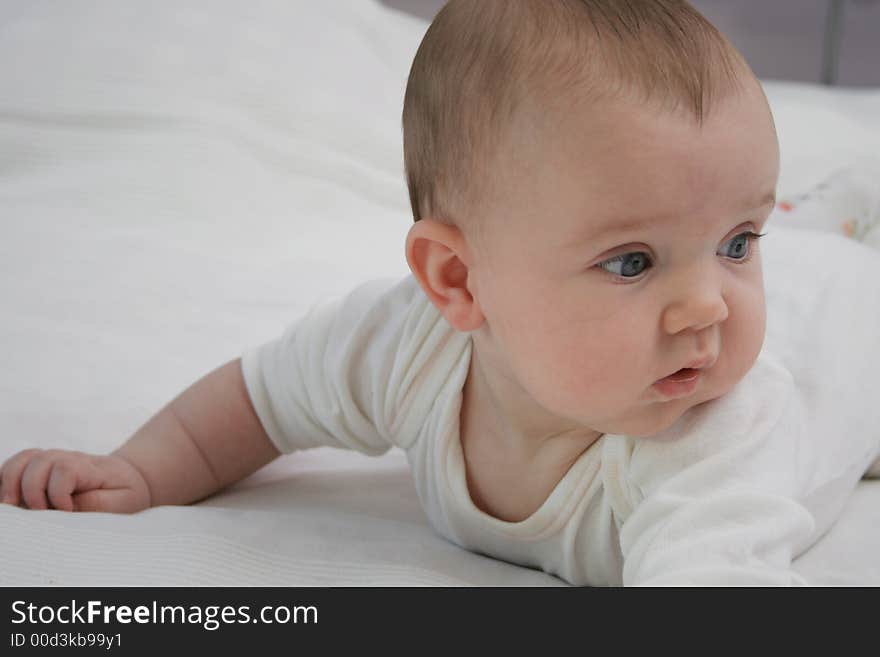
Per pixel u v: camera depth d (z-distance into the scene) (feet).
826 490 4.02
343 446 4.56
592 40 3.19
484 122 3.30
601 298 3.14
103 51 7.80
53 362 5.31
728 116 3.05
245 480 4.81
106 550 3.78
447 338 3.88
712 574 2.96
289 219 7.16
